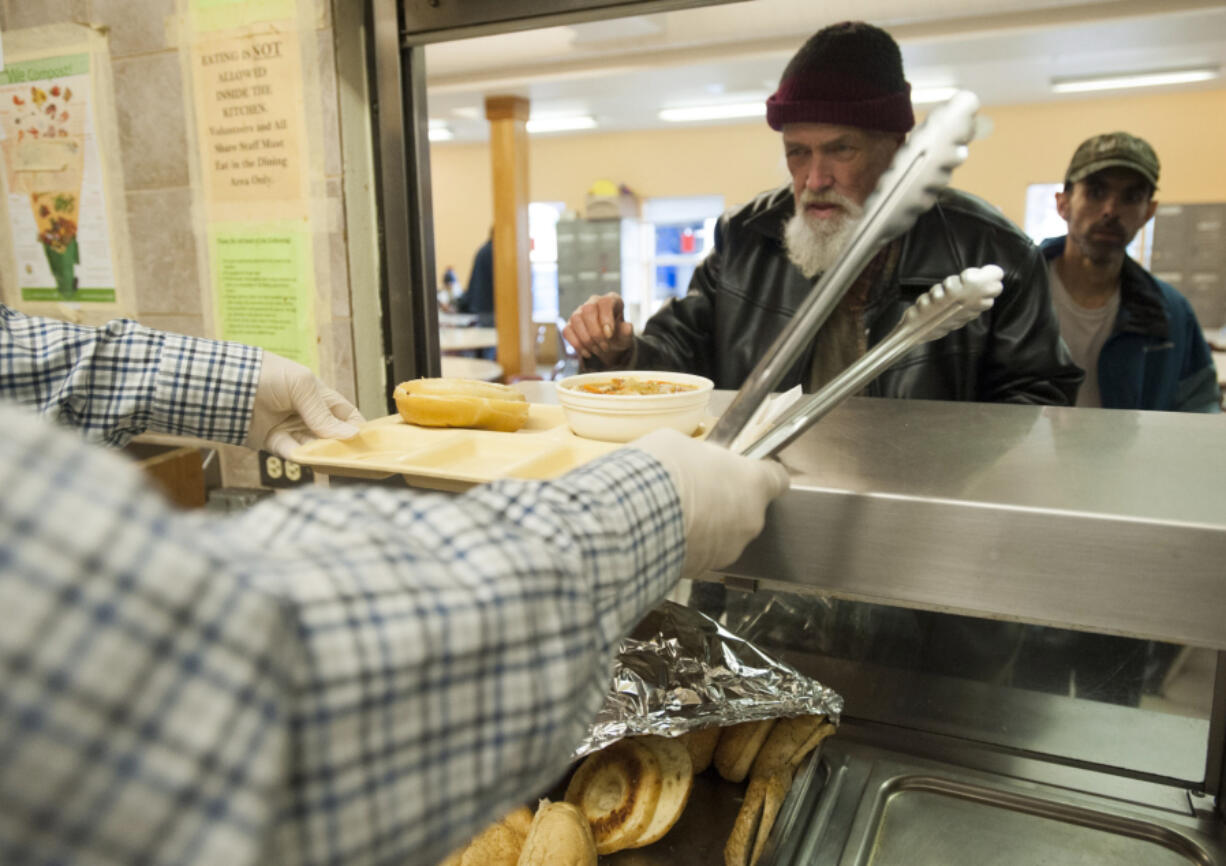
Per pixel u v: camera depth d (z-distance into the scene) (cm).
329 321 117
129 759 18
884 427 70
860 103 121
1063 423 70
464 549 29
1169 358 170
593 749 62
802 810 64
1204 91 454
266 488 129
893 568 53
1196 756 71
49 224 132
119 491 19
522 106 436
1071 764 71
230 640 20
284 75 111
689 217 682
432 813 26
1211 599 45
